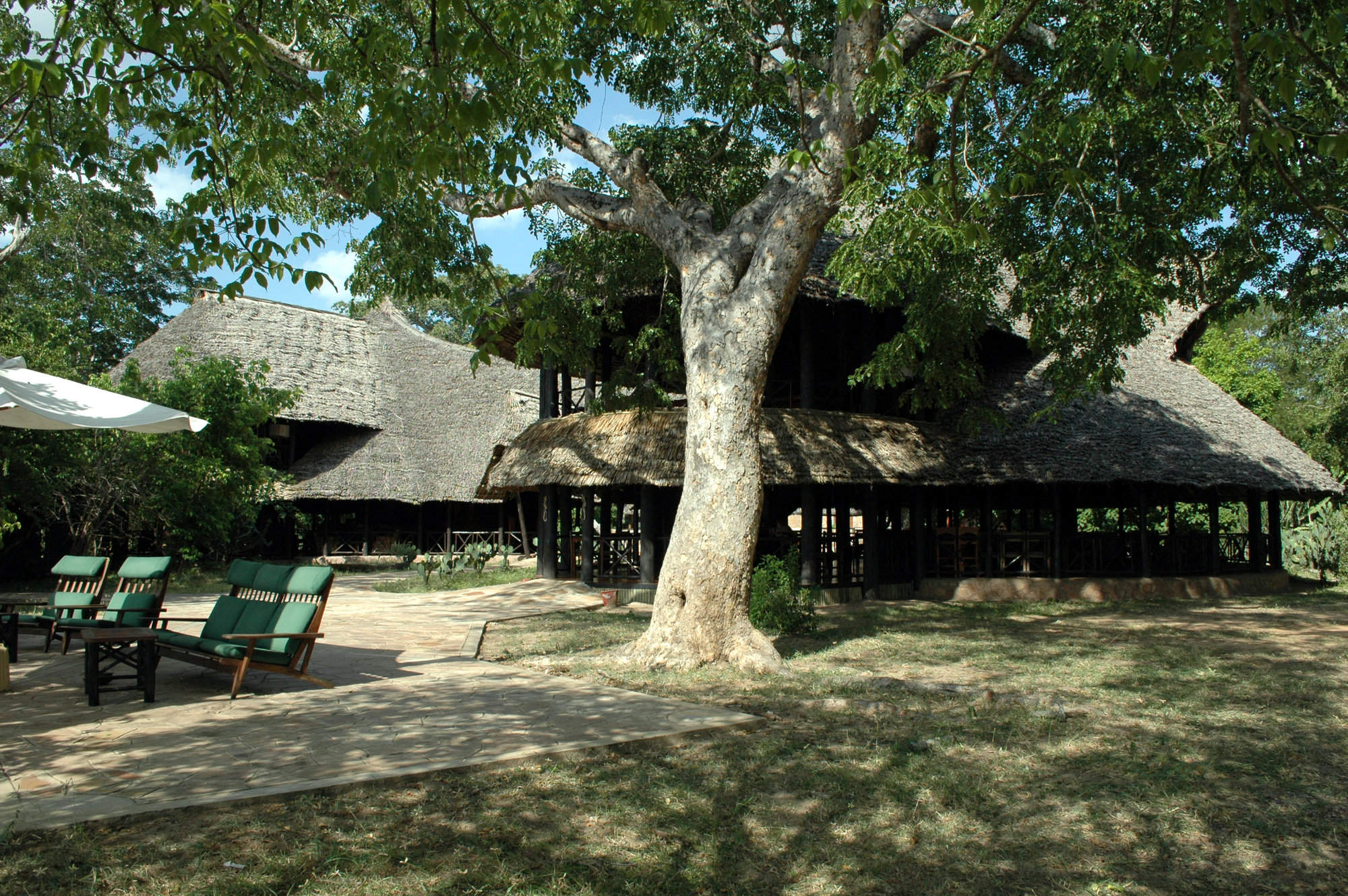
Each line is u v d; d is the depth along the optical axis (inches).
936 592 684.1
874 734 251.8
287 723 248.8
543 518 719.1
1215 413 767.7
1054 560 687.1
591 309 565.0
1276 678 339.3
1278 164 198.7
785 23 430.3
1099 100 371.2
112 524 800.3
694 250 392.8
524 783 200.8
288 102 358.6
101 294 1314.0
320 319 1262.3
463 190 260.2
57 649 388.5
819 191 370.0
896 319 668.7
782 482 570.9
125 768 202.5
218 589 713.6
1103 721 270.2
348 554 1090.7
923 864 164.1
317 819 175.8
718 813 186.2
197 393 767.7
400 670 343.3
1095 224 381.4
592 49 445.4
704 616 357.4
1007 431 682.2
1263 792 204.4
